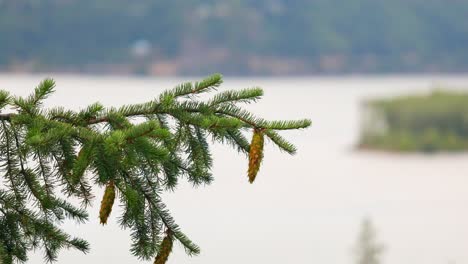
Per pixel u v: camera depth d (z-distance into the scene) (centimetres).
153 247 945
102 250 3491
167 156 830
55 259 1005
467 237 6769
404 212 8575
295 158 14138
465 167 13262
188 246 943
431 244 6341
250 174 856
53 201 940
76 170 830
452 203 9450
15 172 926
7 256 934
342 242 6034
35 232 972
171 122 948
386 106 15775
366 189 10600
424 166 13412
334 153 15062
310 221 7444
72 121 924
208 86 962
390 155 14862
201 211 7038
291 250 5647
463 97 15812
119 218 945
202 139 948
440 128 15412
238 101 965
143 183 934
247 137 945
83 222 995
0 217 962
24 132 910
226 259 5128
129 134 830
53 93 928
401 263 5444
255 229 6538
